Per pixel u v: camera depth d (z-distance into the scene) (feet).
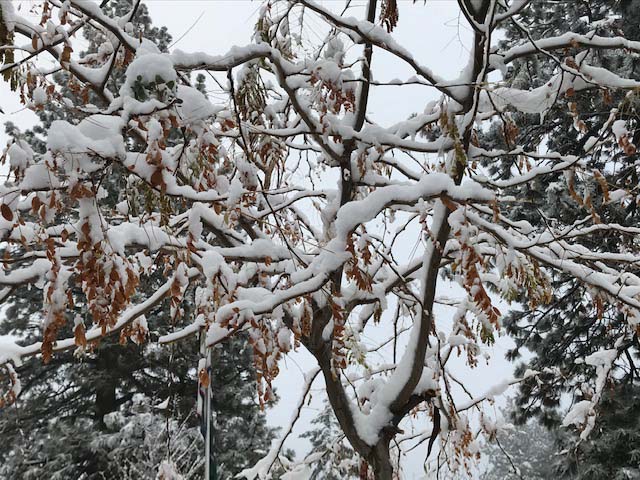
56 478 46.01
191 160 12.69
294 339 15.46
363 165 16.90
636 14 33.55
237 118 13.99
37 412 54.44
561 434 38.73
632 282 18.37
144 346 50.14
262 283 16.61
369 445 17.60
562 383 39.01
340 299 14.70
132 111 10.57
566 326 40.45
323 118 16.40
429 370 18.62
